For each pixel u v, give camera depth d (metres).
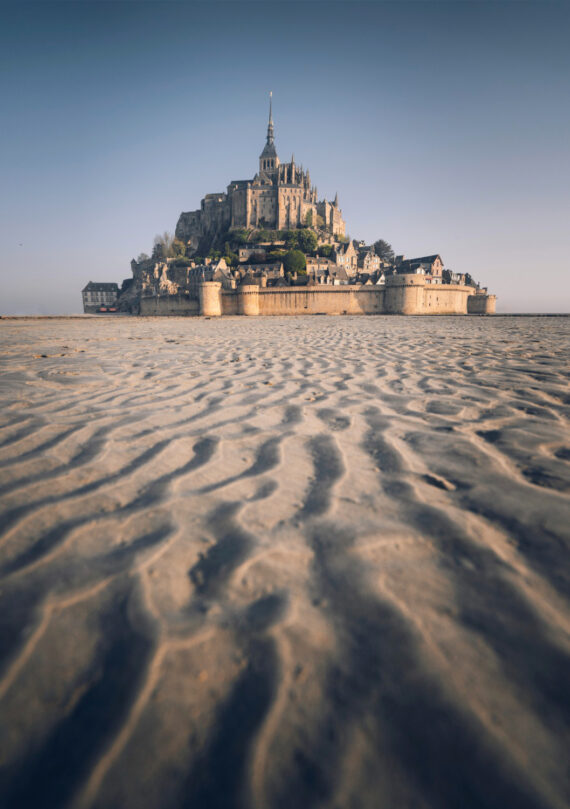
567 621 1.27
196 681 1.11
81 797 0.86
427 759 0.91
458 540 1.70
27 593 1.42
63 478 2.32
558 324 26.14
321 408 3.88
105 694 1.08
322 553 1.64
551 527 1.77
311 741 0.95
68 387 4.84
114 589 1.44
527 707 1.01
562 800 0.82
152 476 2.37
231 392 4.58
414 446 2.84
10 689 1.09
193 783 0.88
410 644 1.20
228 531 1.80
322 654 1.18
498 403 3.98
